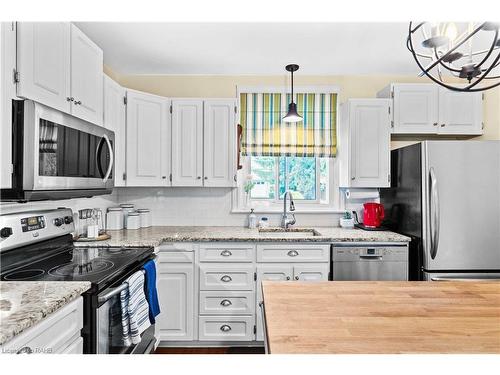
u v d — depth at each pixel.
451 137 3.33
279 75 3.40
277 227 3.32
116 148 2.72
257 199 3.51
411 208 2.72
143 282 1.98
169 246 2.69
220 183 3.11
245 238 2.67
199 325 2.71
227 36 2.55
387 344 0.90
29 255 1.84
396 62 3.06
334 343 0.91
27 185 1.49
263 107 3.39
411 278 2.68
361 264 2.66
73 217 2.46
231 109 3.12
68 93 1.87
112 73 3.27
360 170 3.04
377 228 3.07
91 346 1.46
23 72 1.48
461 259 2.52
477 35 2.43
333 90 3.39
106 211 3.07
